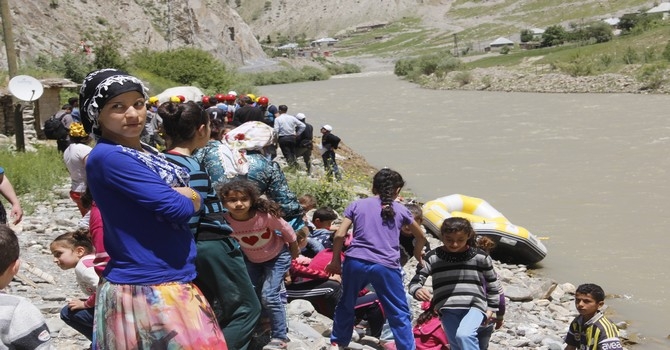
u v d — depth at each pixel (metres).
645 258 16.08
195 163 5.64
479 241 7.25
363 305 8.19
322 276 8.82
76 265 6.32
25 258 10.66
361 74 127.31
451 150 33.56
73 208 14.85
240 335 5.81
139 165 4.47
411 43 184.88
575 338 7.75
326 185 18.38
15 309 3.96
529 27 177.88
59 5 68.50
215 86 59.28
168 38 86.69
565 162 29.16
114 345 4.44
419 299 7.16
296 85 103.12
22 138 21.56
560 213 20.69
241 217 6.85
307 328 8.01
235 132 7.36
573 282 14.68
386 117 51.38
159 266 4.50
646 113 45.84
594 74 72.50
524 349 10.08
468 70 91.38
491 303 7.10
